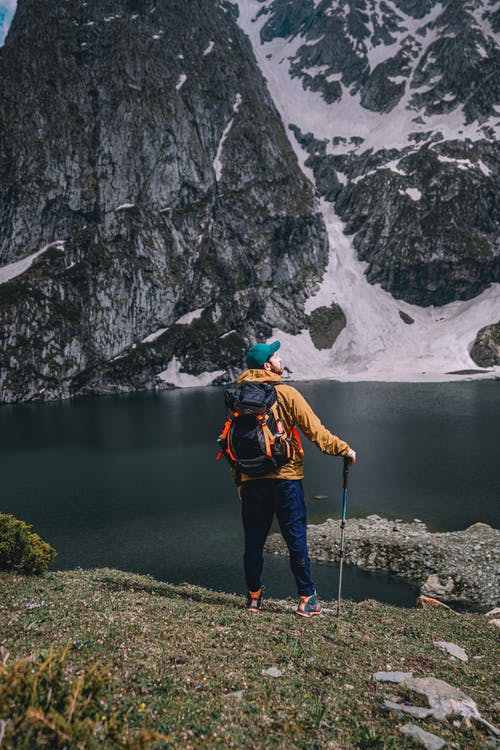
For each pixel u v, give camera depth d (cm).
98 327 11619
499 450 5106
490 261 14575
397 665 524
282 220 14575
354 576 2489
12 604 605
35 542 1012
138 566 2645
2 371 10275
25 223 12175
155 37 15350
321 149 18425
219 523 3319
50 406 9606
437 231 14825
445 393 9425
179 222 13250
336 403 8406
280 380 620
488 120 16862
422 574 2467
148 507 3684
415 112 18138
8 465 5041
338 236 16288
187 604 722
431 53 19200
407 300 15038
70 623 529
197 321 12825
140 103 13275
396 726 378
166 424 7131
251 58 19238
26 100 12888
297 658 490
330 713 379
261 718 350
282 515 624
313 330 13838
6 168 12456
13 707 225
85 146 12862
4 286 11012
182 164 13562
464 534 2878
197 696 371
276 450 584
